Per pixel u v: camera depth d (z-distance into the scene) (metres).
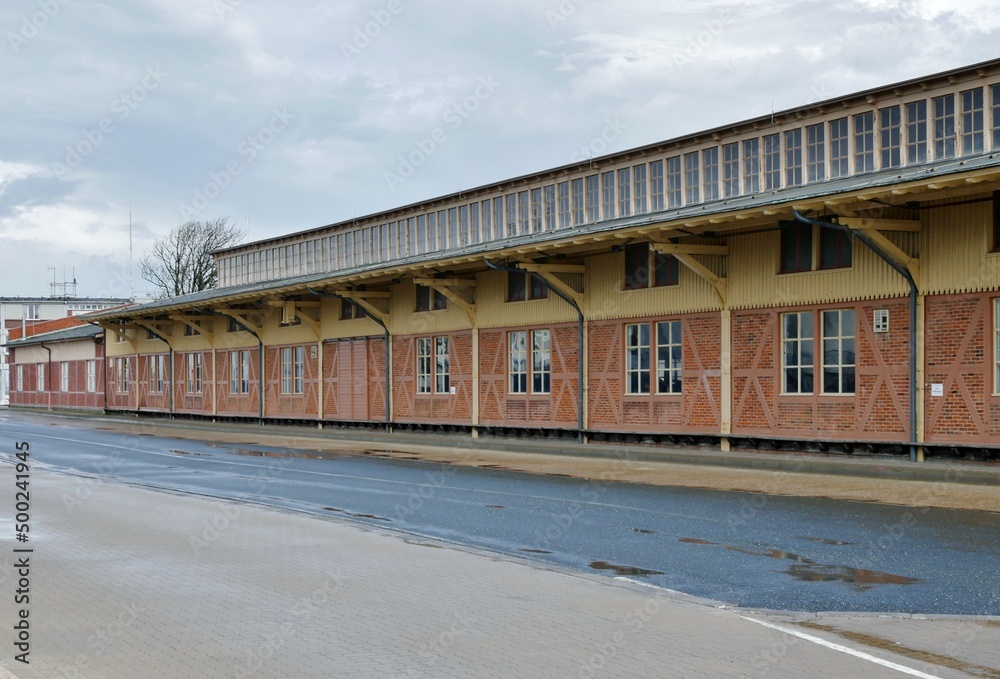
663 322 25.14
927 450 19.47
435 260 29.12
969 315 18.80
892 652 7.39
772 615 8.62
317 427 39.47
